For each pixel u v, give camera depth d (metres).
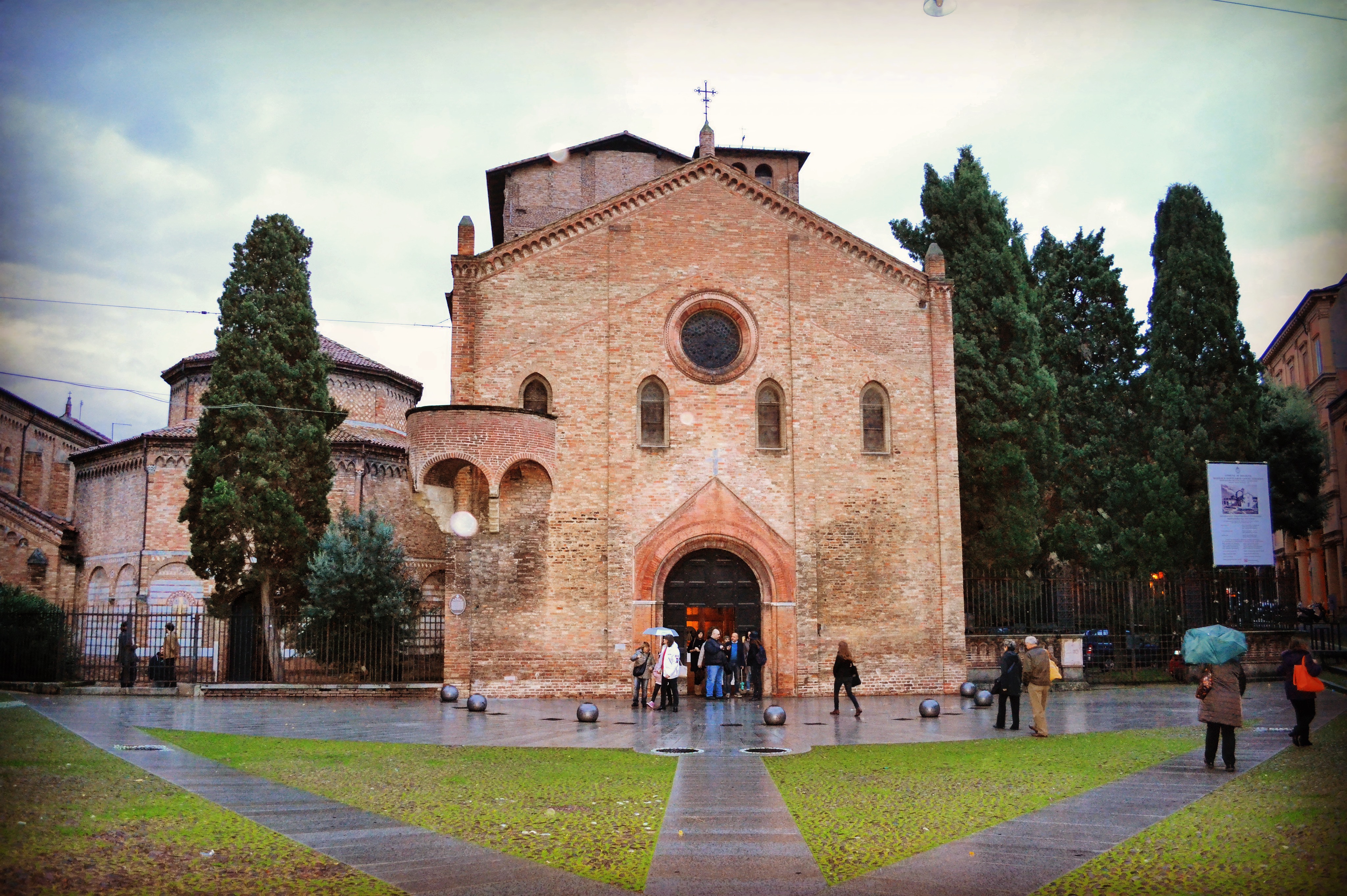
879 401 34.81
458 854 11.70
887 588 33.66
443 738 22.06
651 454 33.06
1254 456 41.00
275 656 35.72
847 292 34.97
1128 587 37.59
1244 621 37.69
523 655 31.52
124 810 13.45
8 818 12.66
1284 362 54.41
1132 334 47.41
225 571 35.59
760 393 34.28
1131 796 14.74
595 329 33.31
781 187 46.97
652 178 46.28
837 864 11.34
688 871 11.08
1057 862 11.31
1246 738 20.92
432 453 30.62
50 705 27.98
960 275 41.91
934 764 18.06
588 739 21.92
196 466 36.47
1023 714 27.02
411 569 45.22
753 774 17.14
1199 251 42.44
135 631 41.84
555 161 45.97
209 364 47.34
